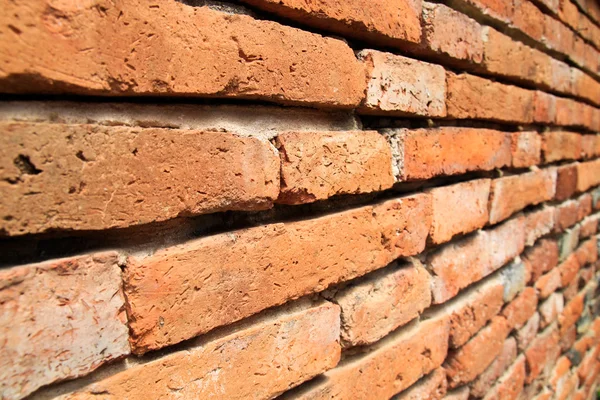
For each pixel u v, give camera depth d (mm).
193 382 723
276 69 784
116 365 652
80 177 573
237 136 743
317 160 879
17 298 546
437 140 1218
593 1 2303
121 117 635
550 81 1886
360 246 992
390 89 1044
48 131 545
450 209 1278
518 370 1797
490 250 1518
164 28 635
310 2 833
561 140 2045
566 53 2031
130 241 669
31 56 521
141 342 658
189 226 740
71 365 596
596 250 2674
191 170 682
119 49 593
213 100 746
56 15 536
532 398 2000
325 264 915
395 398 1189
